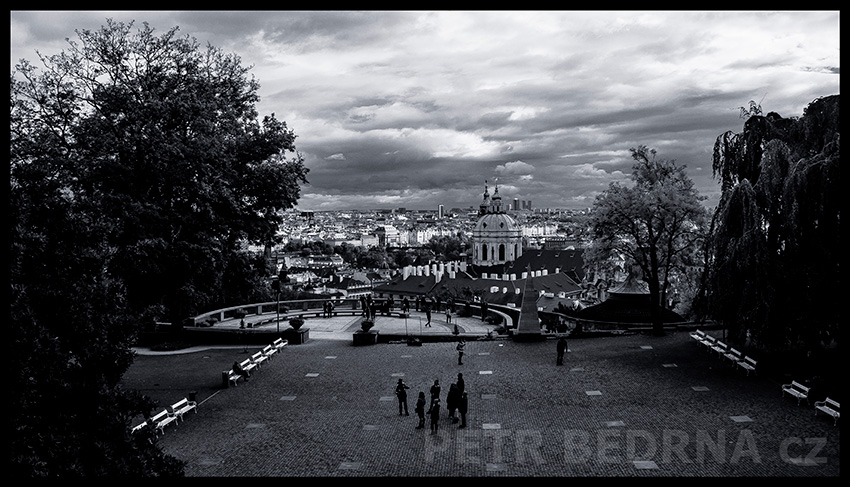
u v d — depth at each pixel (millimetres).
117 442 22062
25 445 20031
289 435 32031
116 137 52406
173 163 53125
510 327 59062
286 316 74375
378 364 47562
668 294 73875
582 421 32688
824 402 31938
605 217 56000
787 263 38250
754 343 46000
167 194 55062
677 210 54656
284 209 62500
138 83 55531
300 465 27938
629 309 62062
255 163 62031
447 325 67438
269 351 51344
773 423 30859
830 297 35812
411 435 31609
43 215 24266
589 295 117562
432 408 32406
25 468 18812
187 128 56812
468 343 54719
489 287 144000
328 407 36875
